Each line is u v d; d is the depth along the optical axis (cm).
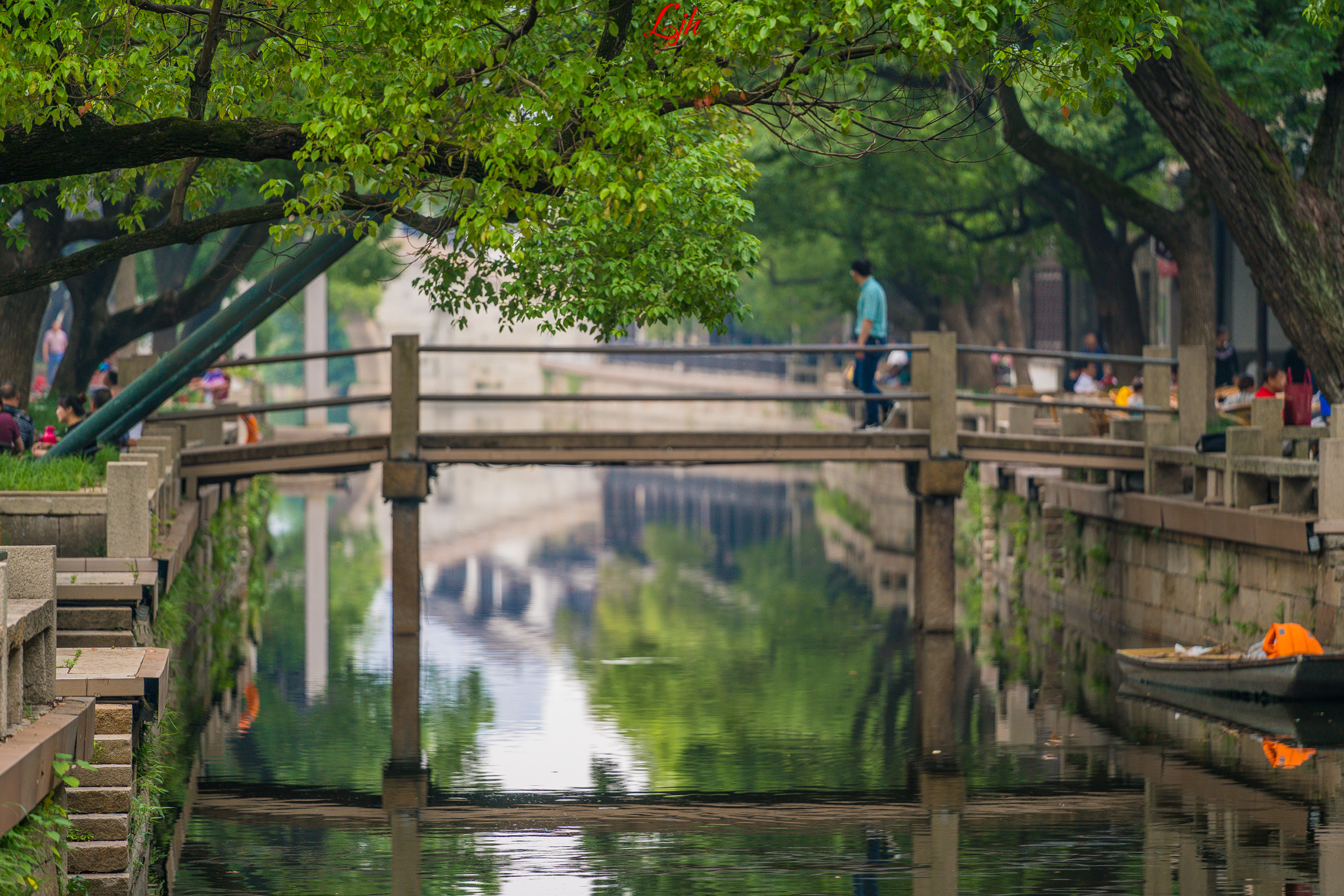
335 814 2033
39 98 1830
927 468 3381
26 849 1170
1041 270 8612
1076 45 1883
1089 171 4069
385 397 3306
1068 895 1661
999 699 2825
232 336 2983
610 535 5909
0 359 3719
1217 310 5969
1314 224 2958
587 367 15825
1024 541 4316
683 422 12331
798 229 6288
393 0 1778
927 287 6531
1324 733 2489
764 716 2691
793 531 6038
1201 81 2980
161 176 2659
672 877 1748
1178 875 1725
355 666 3184
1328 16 2775
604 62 1831
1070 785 2169
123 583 2181
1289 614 2777
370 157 1795
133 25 2108
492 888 1711
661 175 2350
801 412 10481
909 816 2022
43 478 2441
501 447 3322
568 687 2952
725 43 1800
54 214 3719
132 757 1574
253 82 2120
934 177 5641
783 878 1744
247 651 3353
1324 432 3112
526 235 1836
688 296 2508
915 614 3678
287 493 7781
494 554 5225
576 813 2050
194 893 1689
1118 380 5709
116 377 4128
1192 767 2262
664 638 3556
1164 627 3322
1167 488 3397
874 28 1847
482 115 1847
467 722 2636
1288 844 1853
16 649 1282
